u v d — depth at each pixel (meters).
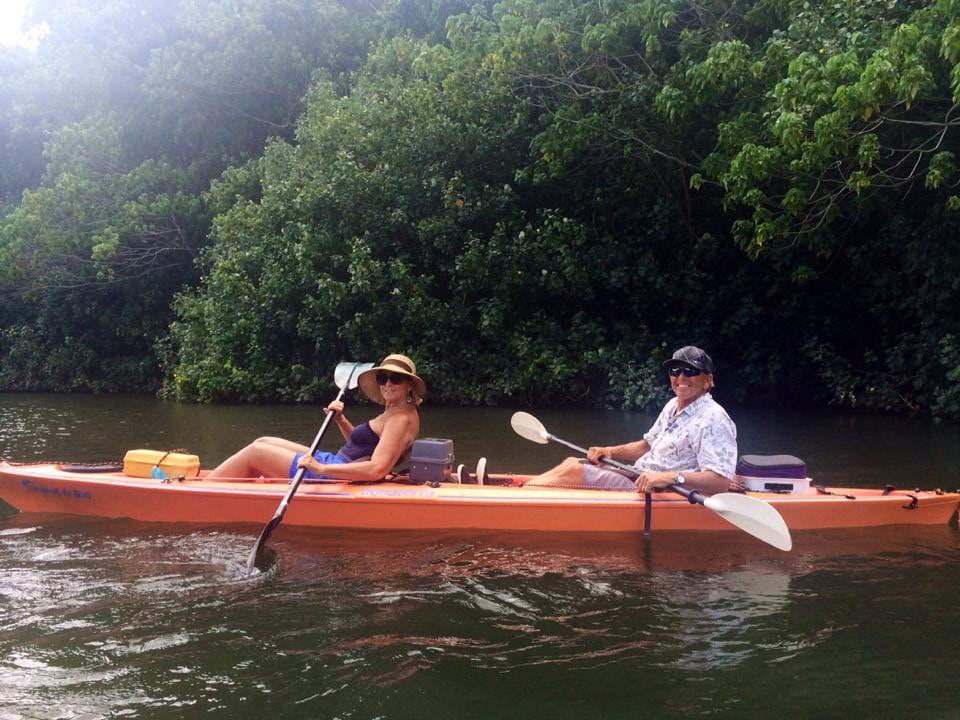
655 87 11.68
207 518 5.00
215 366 14.80
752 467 5.02
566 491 4.93
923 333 11.51
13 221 19.22
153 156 21.80
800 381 13.22
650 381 12.38
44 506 5.31
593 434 9.33
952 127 9.72
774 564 4.16
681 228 13.42
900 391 12.00
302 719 2.60
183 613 3.47
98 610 3.50
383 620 3.39
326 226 14.26
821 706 2.66
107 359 20.36
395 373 4.98
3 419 11.68
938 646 3.12
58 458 7.64
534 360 13.15
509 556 4.29
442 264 13.97
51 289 19.95
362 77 16.58
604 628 3.31
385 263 13.96
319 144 14.82
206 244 19.66
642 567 4.12
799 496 4.92
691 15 12.11
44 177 21.16
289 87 20.69
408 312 13.51
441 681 2.84
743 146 9.39
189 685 2.82
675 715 2.61
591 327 13.35
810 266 12.59
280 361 15.02
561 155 12.59
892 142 10.36
